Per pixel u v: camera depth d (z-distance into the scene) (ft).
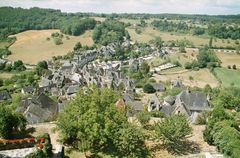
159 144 115.96
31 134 126.31
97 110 110.73
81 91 122.72
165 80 444.55
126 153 107.96
